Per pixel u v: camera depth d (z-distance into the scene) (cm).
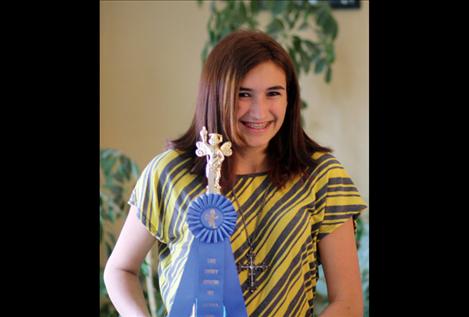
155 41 338
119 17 337
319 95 336
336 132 337
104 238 327
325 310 163
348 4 331
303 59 315
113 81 338
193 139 168
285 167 166
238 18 311
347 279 166
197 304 155
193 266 157
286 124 167
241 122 160
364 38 332
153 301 281
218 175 158
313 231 166
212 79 161
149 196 168
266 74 158
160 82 339
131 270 171
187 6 336
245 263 161
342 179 168
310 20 331
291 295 160
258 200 165
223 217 156
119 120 340
